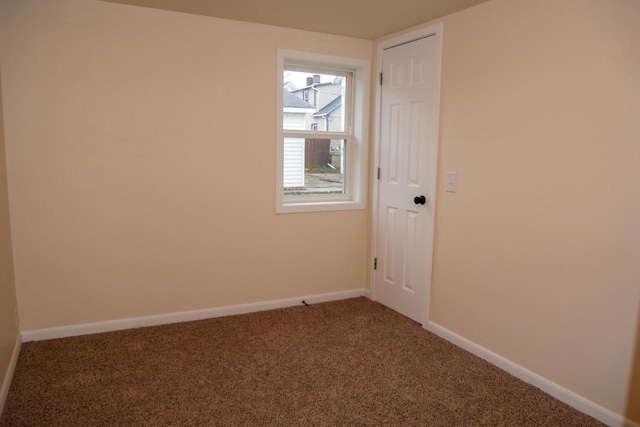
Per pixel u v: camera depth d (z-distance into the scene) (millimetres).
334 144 3787
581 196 2148
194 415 2115
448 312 2988
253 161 3324
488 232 2658
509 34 2463
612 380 2070
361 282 3877
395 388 2389
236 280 3387
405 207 3346
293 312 3477
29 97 2678
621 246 2004
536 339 2406
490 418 2139
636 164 1933
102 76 2832
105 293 3000
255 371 2539
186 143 3098
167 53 2977
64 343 2830
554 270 2293
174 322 3215
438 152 2998
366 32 3377
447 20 2873
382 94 3541
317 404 2230
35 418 2057
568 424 2100
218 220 3264
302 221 3574
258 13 2961
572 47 2150
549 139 2281
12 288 2619
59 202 2814
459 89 2809
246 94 3238
